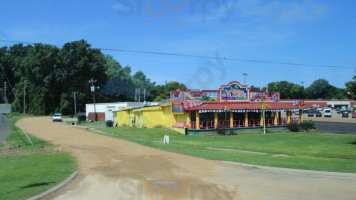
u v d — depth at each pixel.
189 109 30.11
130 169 11.66
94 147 20.06
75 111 83.44
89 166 12.55
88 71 89.00
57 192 8.31
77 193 8.16
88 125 51.25
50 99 87.94
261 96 35.75
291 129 33.91
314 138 25.94
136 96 113.12
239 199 7.28
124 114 47.78
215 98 32.72
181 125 31.12
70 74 86.38
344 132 32.50
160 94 82.25
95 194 8.00
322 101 97.56
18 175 10.62
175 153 16.66
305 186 8.59
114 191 8.27
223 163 13.01
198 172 10.95
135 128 37.62
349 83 21.84
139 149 18.59
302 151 17.84
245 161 13.52
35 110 85.38
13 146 21.61
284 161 13.45
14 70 96.69
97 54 92.00
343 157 15.17
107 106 64.06
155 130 33.16
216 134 30.17
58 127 45.38
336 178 9.81
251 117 35.47
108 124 46.78
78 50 87.75
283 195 7.61
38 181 9.55
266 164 12.53
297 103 36.59
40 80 86.50
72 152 17.61
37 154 17.06
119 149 18.64
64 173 10.92
